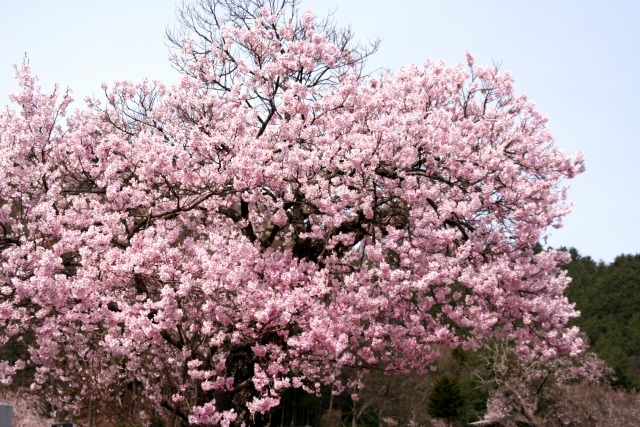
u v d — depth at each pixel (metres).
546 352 11.95
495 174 11.86
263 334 9.72
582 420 31.41
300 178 11.09
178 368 10.97
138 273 9.73
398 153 11.20
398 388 35.59
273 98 12.57
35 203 10.89
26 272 9.44
